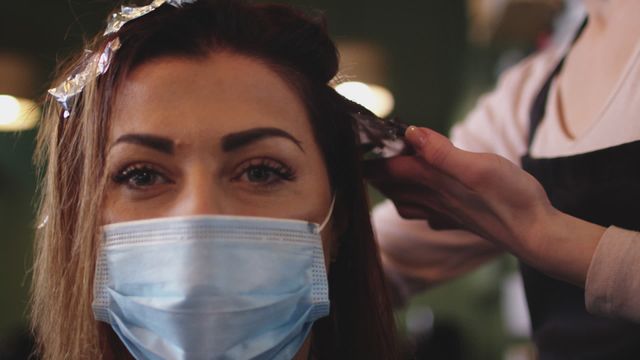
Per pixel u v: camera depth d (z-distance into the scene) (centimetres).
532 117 132
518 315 355
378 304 123
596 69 120
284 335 100
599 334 114
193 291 92
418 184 113
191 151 96
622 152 107
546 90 131
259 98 99
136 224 97
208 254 93
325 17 115
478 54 390
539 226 98
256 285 96
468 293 434
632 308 93
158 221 96
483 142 146
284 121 101
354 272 123
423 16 466
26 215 410
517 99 142
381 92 437
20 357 288
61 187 110
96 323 105
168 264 94
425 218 119
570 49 130
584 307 117
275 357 101
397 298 158
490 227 104
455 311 437
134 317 98
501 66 360
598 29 124
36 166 118
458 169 99
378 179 118
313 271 102
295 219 101
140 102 97
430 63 482
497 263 410
